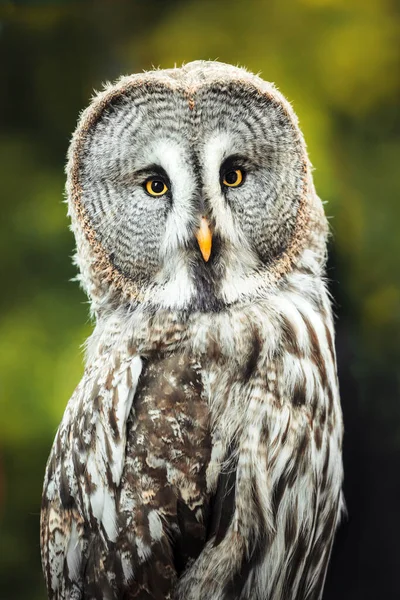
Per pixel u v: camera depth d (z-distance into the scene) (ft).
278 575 12.23
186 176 12.28
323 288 12.38
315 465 12.23
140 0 13.82
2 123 13.76
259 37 13.70
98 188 12.36
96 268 12.39
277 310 12.27
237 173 12.30
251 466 12.17
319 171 13.52
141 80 12.29
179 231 12.28
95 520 12.24
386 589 14.10
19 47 13.83
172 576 12.21
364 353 13.89
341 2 13.73
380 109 13.71
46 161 13.71
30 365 13.42
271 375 12.21
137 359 12.26
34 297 13.53
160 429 12.20
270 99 12.28
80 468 12.26
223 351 12.23
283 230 12.32
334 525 12.35
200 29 13.73
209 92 12.26
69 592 12.31
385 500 14.10
